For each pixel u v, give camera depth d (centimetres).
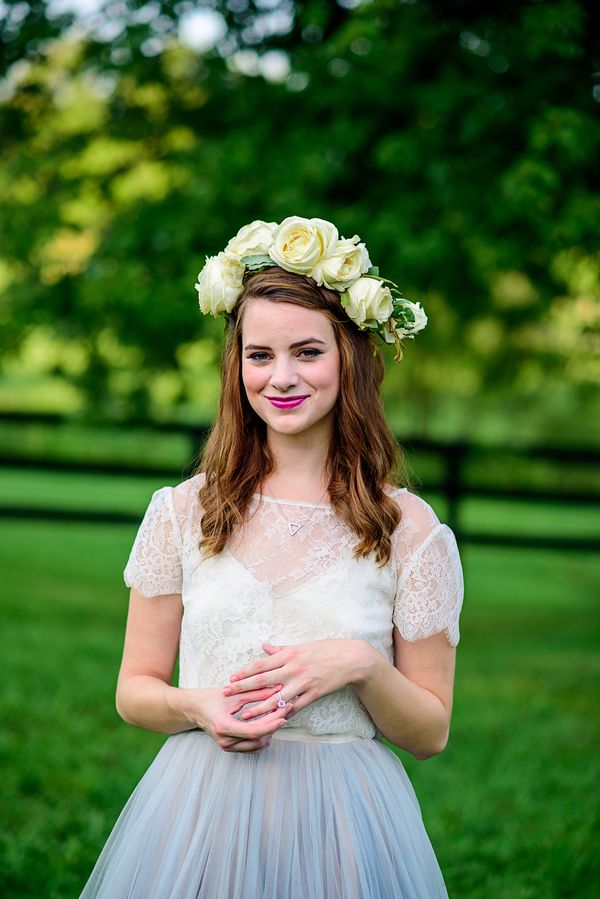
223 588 217
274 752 213
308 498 223
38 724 489
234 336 226
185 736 224
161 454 1505
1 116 731
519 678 614
